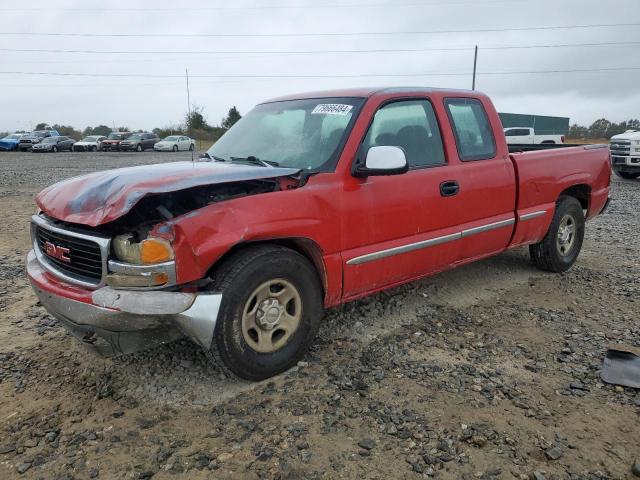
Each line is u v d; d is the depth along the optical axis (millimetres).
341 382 3432
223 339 3170
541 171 5258
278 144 4145
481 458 2709
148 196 3205
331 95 4305
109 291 3021
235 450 2771
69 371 3605
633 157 15094
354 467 2645
